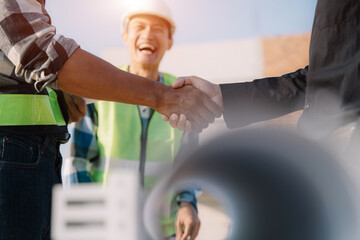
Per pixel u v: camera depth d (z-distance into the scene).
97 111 2.00
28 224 0.95
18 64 0.95
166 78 2.29
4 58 0.99
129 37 2.22
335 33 0.87
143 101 1.31
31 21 0.97
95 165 1.96
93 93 1.08
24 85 1.02
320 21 0.92
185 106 1.45
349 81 0.79
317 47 0.89
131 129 1.95
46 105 1.07
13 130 0.99
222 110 1.49
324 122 0.77
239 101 1.44
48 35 1.00
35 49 0.96
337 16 0.87
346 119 0.72
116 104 1.98
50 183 1.04
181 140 1.95
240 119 1.45
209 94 1.48
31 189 0.97
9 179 0.94
